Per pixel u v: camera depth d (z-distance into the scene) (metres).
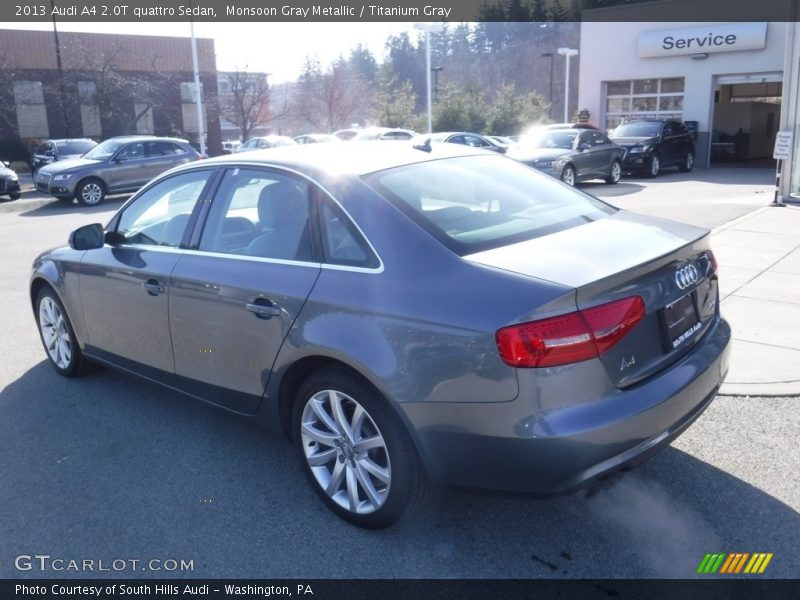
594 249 3.04
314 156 3.77
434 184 3.52
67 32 36.59
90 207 17.48
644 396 2.82
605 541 3.14
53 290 5.15
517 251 3.02
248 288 3.51
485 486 2.86
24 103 36.50
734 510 3.32
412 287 2.96
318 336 3.17
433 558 3.08
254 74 42.12
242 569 3.05
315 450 3.43
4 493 3.71
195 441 4.24
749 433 4.03
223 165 4.02
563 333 2.64
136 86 37.03
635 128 22.16
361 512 3.25
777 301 6.37
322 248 3.34
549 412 2.66
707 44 24.45
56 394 5.03
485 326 2.70
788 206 12.18
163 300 4.04
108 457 4.06
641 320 2.88
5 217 15.84
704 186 17.80
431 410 2.85
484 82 85.12
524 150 17.86
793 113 12.33
